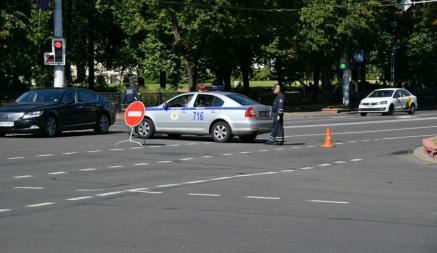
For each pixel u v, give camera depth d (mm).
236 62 55750
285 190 12602
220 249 7855
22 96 25484
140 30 51469
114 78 80562
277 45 51625
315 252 7762
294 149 21078
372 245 8125
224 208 10586
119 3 50250
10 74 51781
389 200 11555
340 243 8219
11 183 13188
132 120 22156
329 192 12414
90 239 8352
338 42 53594
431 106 63969
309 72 73812
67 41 54156
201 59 56750
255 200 11398
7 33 42938
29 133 23984
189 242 8203
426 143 19344
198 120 23250
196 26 43375
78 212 10172
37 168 15555
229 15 44625
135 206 10719
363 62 63531
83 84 62250
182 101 23766
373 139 25219
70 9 53875
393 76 63625
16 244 8078
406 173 15531
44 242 8180
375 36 56000
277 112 22266
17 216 9836
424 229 9094
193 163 16938
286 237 8523
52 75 55219
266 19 49344
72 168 15617
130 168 15734
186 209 10469
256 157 18594
